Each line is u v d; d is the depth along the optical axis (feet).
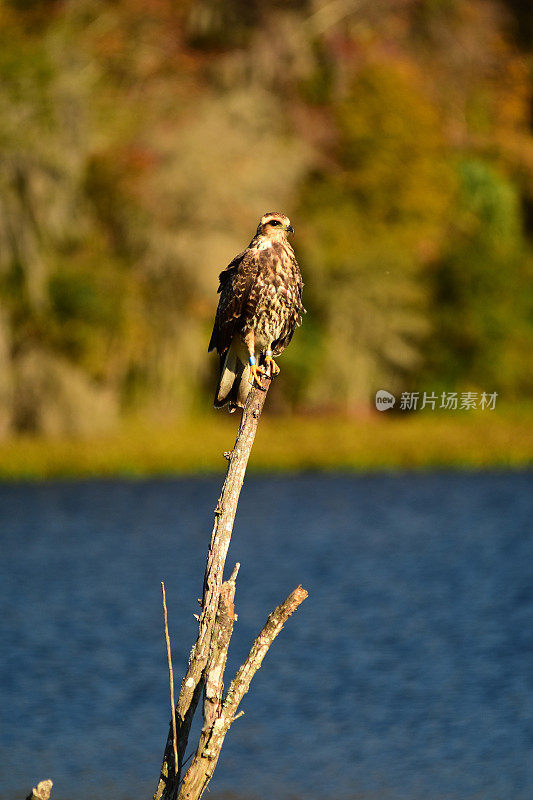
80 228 137.18
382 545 88.33
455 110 196.13
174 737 24.53
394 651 60.08
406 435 143.54
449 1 192.85
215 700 24.25
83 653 60.13
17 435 136.05
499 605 69.26
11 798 42.80
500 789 43.29
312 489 115.44
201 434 143.33
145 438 138.51
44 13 157.69
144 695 54.03
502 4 206.49
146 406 147.43
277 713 51.39
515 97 201.67
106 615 67.67
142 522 97.76
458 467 127.95
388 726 49.57
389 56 186.39
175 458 126.41
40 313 132.67
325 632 63.82
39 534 92.79
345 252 161.38
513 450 132.16
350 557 84.02
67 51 138.62
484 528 94.53
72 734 49.08
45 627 65.05
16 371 133.69
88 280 137.08
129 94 160.15
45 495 110.93
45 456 125.08
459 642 61.21
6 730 49.26
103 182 143.02
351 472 126.11
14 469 120.57
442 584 74.90
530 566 80.28
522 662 57.77
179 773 24.41
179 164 146.51
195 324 147.74
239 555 85.15
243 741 48.52
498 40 201.67
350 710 51.67
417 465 128.77
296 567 80.64
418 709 51.26
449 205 174.70
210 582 24.79
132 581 76.59
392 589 73.92
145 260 145.38
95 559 83.56
